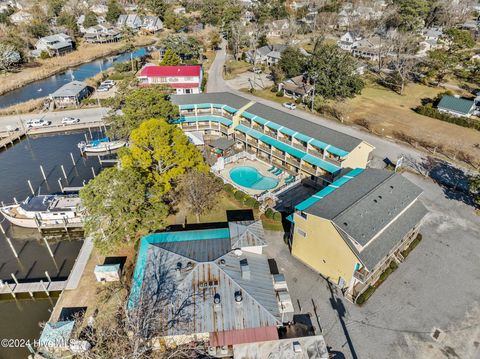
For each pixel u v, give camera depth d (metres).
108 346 31.84
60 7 194.00
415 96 103.62
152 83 99.25
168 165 53.25
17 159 72.38
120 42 166.00
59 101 96.00
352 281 39.31
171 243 41.16
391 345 34.69
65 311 38.56
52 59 139.62
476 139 77.50
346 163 56.38
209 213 53.22
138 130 51.34
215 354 33.38
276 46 139.25
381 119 87.88
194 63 127.94
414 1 151.75
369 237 37.88
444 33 120.75
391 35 132.62
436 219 52.44
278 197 57.03
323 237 40.25
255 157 68.81
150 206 45.75
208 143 74.88
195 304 33.72
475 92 104.31
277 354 31.52
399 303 39.00
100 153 74.25
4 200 59.53
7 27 155.25
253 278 36.56
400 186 46.47
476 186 53.28
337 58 94.31
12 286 42.53
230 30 151.62
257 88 110.69
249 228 41.91
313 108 92.31
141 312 32.28
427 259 44.97
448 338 35.31
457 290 40.62
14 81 114.75
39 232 53.56
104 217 42.72
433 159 69.44
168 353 33.03
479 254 45.81
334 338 35.31
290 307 36.62
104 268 41.78
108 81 112.00
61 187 62.03
